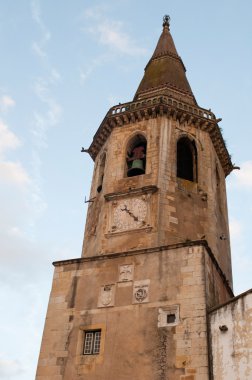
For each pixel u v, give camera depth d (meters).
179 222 26.44
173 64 38.50
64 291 24.64
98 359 21.77
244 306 20.09
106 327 22.61
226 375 19.14
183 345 20.69
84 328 23.00
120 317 22.66
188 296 22.00
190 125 31.36
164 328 21.48
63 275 25.28
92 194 31.12
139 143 31.20
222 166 33.75
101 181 31.25
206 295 21.81
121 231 26.30
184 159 31.28
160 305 22.25
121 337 22.02
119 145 30.58
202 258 22.94
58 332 23.28
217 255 26.80
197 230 26.70
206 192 28.72
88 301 23.84
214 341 20.28
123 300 23.16
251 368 18.64
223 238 29.14
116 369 21.17
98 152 33.84
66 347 22.69
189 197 27.86
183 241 25.70
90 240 27.91
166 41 41.16
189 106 32.09
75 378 21.56
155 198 26.80
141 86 37.16
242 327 19.72
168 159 28.80
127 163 29.97
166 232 25.67
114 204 27.53
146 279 23.36
